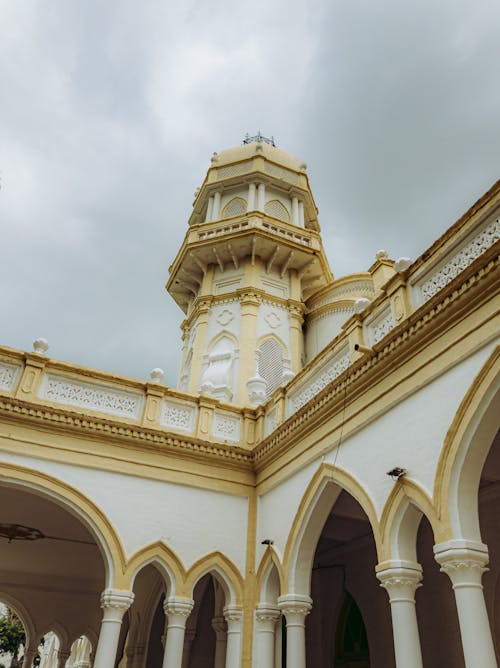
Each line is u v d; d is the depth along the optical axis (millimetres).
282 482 9711
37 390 9398
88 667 23406
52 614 15055
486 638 5055
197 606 13281
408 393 6848
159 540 9273
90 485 9156
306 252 16922
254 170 18516
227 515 10125
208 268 17297
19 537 12633
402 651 5883
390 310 7766
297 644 8094
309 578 8594
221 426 11008
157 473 9828
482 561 5434
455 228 6746
